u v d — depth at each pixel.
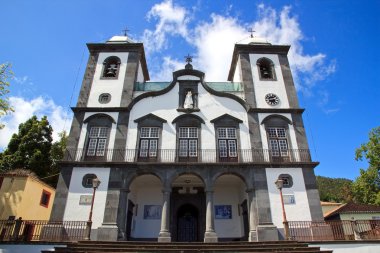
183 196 20.12
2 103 16.70
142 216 19.70
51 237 15.37
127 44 21.92
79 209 16.27
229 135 18.88
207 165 17.28
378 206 22.55
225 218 19.72
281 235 15.80
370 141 25.64
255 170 17.31
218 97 20.08
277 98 20.12
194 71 20.81
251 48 22.09
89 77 20.73
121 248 12.90
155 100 19.88
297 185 17.06
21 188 19.03
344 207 22.44
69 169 17.23
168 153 18.03
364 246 14.02
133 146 18.27
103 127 18.92
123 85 20.39
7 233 14.48
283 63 21.62
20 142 27.05
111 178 17.00
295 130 18.92
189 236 19.47
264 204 16.45
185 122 19.11
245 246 13.39
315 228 15.84
